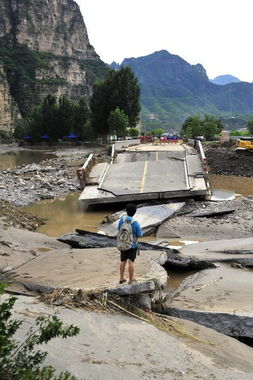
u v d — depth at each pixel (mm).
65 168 41625
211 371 6379
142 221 19484
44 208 24562
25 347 4320
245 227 18531
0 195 26812
